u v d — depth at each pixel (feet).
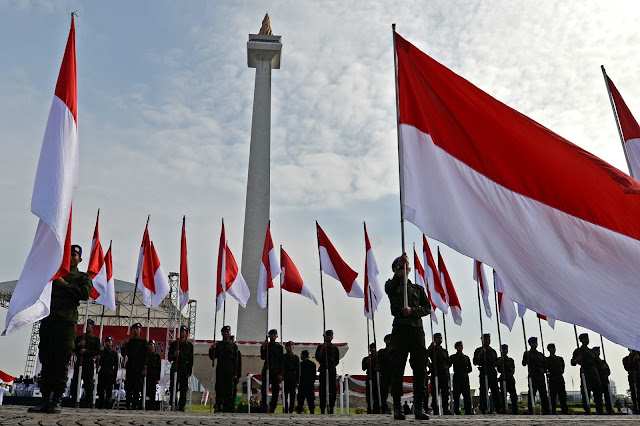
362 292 66.80
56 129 27.17
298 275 68.33
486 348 66.18
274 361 60.29
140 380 59.31
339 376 78.89
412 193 27.81
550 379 64.03
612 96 40.86
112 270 67.56
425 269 70.95
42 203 25.86
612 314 25.36
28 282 25.59
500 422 27.30
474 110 28.09
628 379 63.46
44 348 28.25
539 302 25.64
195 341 125.49
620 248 25.67
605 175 26.17
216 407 56.44
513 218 26.48
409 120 28.99
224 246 67.51
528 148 27.04
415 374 28.66
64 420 22.54
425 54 29.60
